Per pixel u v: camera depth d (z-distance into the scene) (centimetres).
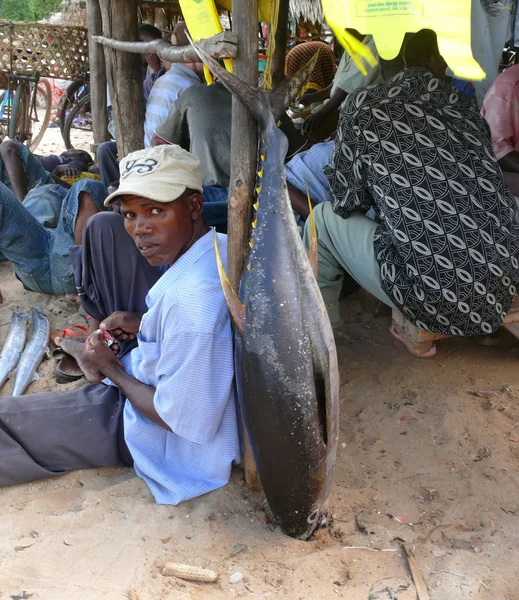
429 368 313
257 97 185
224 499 227
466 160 263
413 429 267
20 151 505
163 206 199
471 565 193
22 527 217
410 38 272
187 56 263
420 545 204
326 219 306
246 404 195
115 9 384
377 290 289
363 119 267
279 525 212
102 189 384
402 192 260
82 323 394
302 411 188
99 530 214
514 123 322
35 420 244
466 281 256
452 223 256
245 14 191
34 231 414
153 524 216
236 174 200
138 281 288
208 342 199
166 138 385
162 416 214
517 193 323
